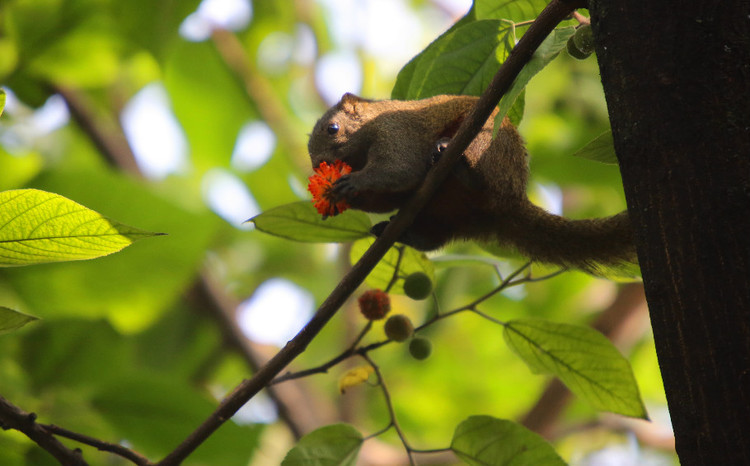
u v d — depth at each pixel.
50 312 12.41
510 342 7.42
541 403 14.57
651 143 4.67
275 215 7.02
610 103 4.92
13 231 5.12
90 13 13.45
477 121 5.85
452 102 8.80
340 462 6.70
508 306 17.36
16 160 14.15
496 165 8.04
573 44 5.89
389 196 8.46
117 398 10.01
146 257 12.48
